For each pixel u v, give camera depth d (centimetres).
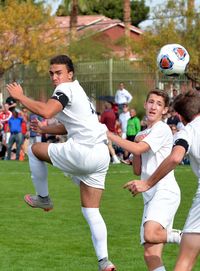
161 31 5878
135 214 2202
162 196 1262
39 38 6203
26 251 1675
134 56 7169
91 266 1530
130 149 1271
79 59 6794
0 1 6581
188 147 1116
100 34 7788
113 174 3394
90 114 1321
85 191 1357
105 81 5991
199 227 1078
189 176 3259
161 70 1750
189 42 5862
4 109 4256
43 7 6253
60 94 1284
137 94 5722
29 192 2711
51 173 3450
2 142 4341
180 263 1083
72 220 2086
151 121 1311
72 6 7506
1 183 3011
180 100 1152
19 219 2098
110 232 1905
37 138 4256
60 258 1605
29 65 6366
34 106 1252
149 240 1233
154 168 1291
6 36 6103
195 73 5572
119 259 1591
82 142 1311
